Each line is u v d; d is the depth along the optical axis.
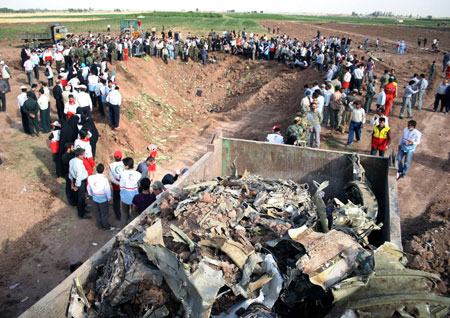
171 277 3.61
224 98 25.78
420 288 3.32
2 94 15.54
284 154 7.33
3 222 8.52
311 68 25.84
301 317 3.92
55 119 15.47
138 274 3.79
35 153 12.02
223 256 3.95
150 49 29.56
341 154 6.87
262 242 4.38
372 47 41.94
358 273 3.61
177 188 5.69
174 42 31.67
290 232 4.18
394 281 3.41
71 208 9.45
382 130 10.31
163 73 28.23
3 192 9.63
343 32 65.81
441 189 10.09
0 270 7.14
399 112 16.77
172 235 4.15
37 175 10.70
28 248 7.85
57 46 25.64
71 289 3.71
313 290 3.78
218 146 7.49
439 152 12.70
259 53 31.69
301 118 10.62
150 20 82.88
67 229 8.59
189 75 29.80
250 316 3.32
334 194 7.09
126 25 38.66
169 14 105.38
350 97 14.17
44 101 13.38
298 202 5.37
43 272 7.18
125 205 7.75
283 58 29.19
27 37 34.59
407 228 8.24
